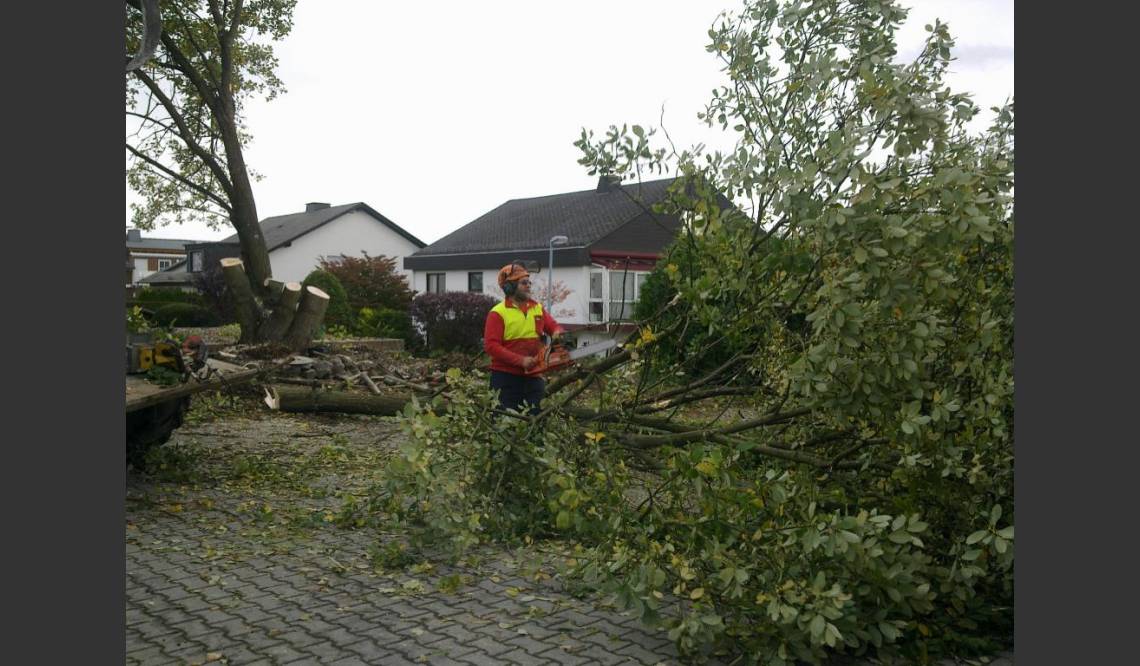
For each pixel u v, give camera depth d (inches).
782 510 154.7
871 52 176.6
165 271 1807.3
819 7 186.9
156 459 283.3
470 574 192.5
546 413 225.9
